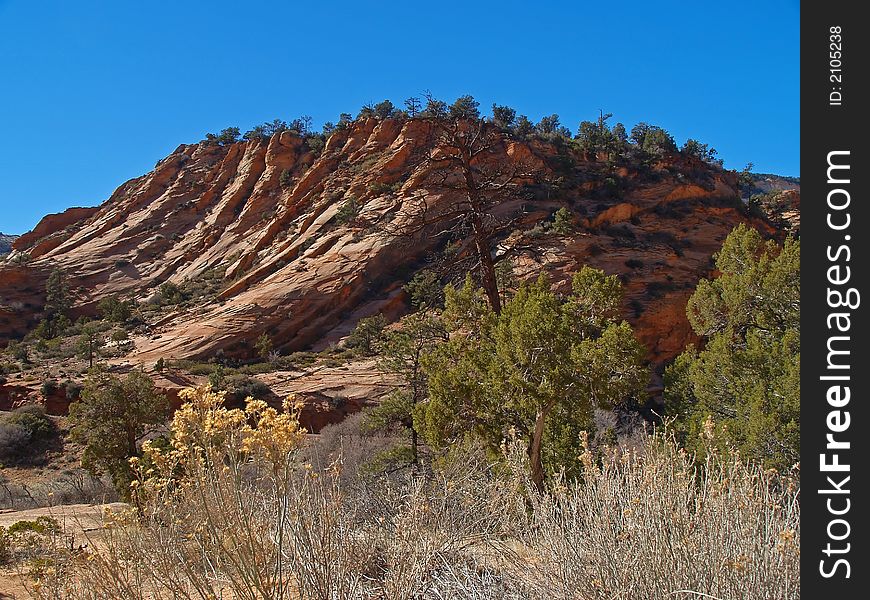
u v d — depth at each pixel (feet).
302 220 230.48
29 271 253.85
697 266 149.69
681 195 195.11
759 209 221.46
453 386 27.94
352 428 74.18
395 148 238.27
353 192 225.15
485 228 49.11
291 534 9.56
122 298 242.37
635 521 10.14
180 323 184.34
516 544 12.81
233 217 276.62
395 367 57.41
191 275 245.45
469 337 35.32
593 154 217.15
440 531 12.02
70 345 191.31
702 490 11.09
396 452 46.16
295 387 124.16
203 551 9.01
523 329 25.72
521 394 25.90
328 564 9.38
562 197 179.52
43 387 132.26
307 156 281.74
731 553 9.49
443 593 10.69
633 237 167.32
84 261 265.13
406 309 172.86
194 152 331.57
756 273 44.14
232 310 175.73
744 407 29.58
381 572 11.27
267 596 8.61
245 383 120.67
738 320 44.96
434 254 53.42
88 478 56.18
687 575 9.29
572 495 12.16
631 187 195.62
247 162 295.69
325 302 176.24
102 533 9.92
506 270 56.08
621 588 9.48
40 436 111.55
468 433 26.91
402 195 169.58
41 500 46.70
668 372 42.60
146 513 9.23
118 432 49.60
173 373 134.00
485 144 52.65
